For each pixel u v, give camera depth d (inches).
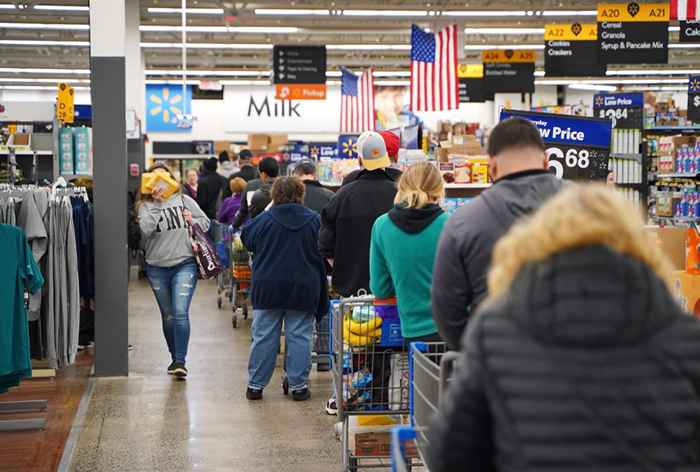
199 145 1047.6
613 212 67.0
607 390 62.4
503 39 978.7
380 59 1112.2
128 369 301.0
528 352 64.2
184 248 286.5
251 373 264.2
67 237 249.0
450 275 121.0
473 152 351.6
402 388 186.9
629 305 63.7
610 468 61.6
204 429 231.0
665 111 551.8
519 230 69.6
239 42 930.7
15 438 221.1
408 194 169.9
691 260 204.8
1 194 235.9
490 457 68.6
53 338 246.1
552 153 204.4
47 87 1275.8
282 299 255.4
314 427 233.6
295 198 260.1
